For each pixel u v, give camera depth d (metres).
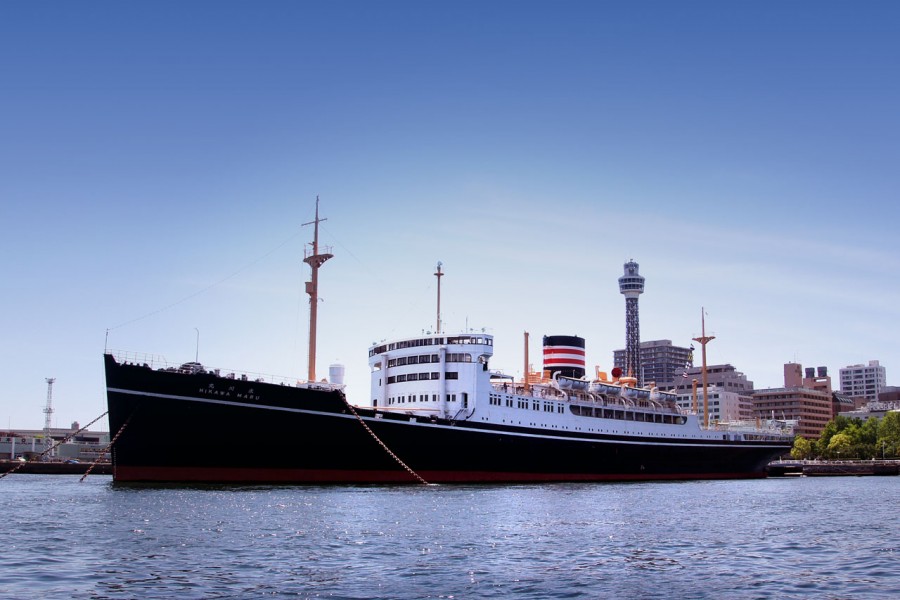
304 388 82.50
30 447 188.38
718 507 74.12
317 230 100.50
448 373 101.25
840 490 110.25
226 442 78.75
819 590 35.91
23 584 34.72
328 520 55.56
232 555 41.75
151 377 75.81
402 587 35.19
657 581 37.34
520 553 44.16
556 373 117.56
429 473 93.25
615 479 117.81
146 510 59.66
